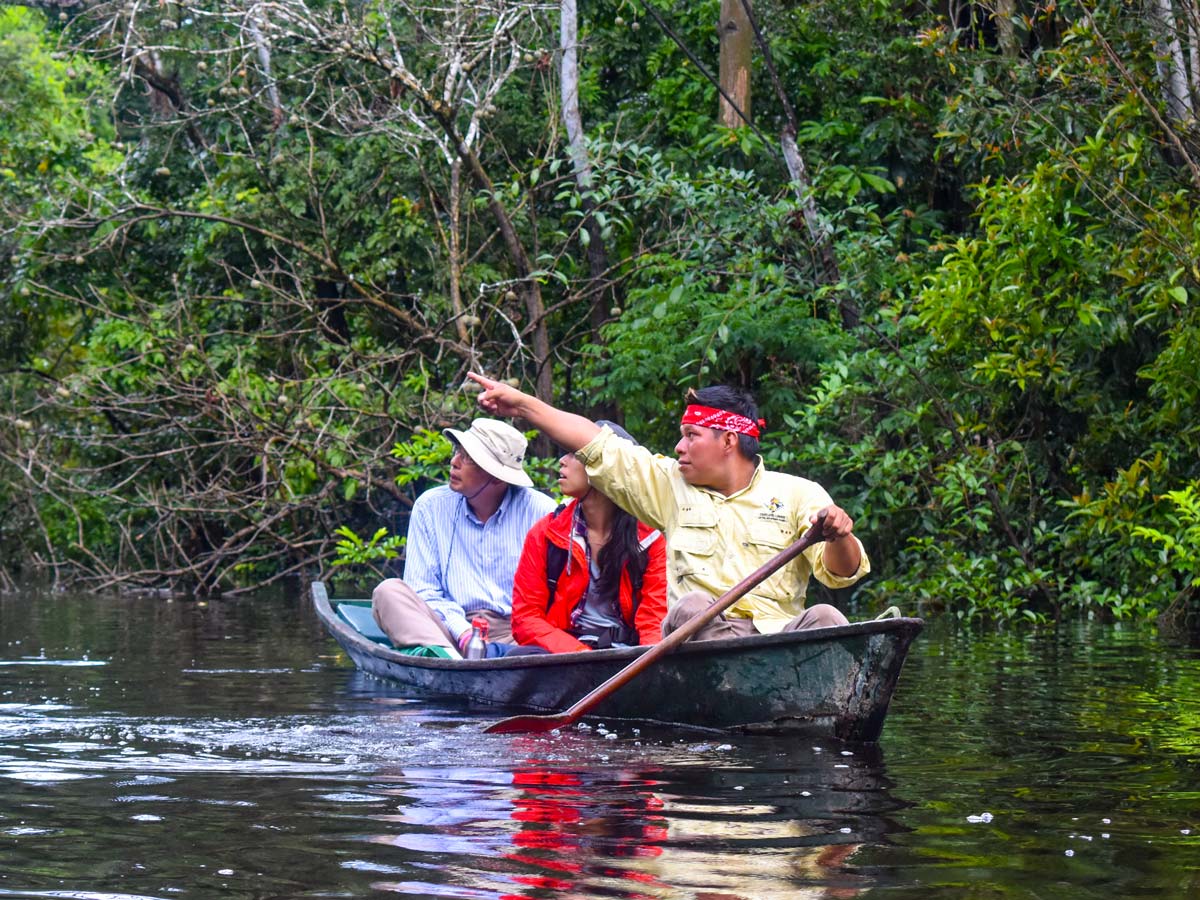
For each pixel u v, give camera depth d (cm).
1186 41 1055
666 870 304
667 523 570
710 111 1583
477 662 598
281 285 1731
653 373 1302
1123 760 455
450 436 717
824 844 331
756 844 330
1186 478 1108
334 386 1452
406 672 657
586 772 430
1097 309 1052
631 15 1712
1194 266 967
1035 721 545
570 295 1553
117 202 1719
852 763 448
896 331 1156
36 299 1855
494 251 1617
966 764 448
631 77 1764
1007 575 1116
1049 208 1064
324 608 815
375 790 396
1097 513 1020
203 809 369
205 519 1680
